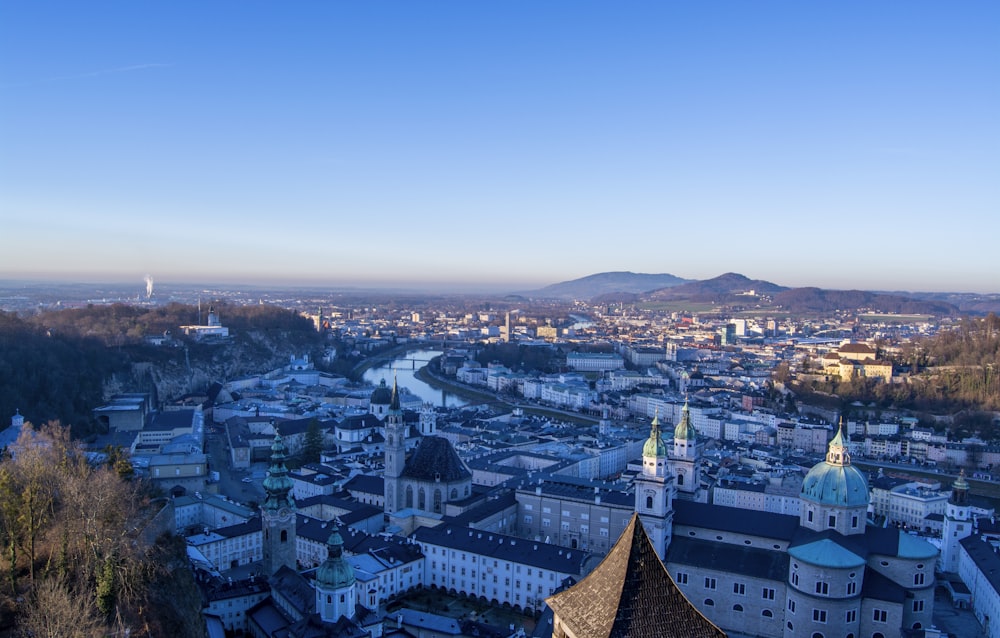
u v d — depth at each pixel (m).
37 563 173.62
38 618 143.25
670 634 80.12
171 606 179.25
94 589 163.38
